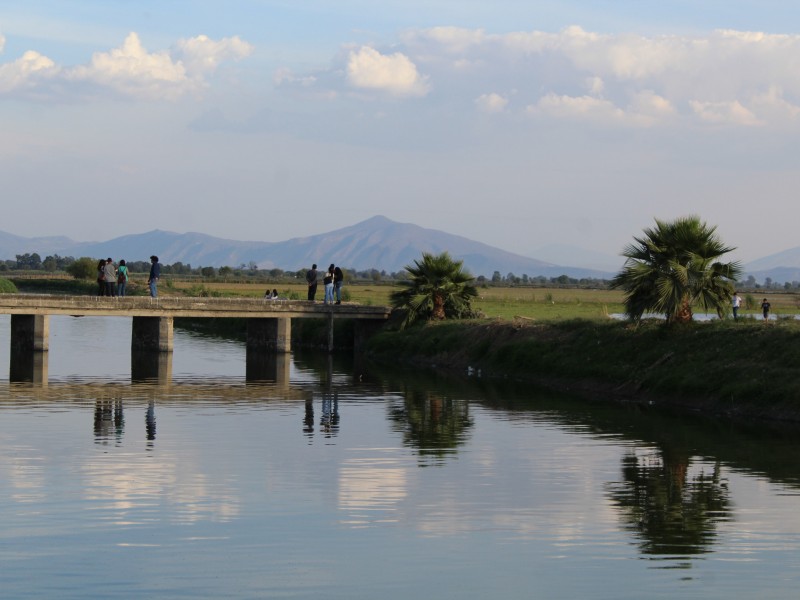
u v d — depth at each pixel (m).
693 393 40.88
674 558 19.19
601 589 17.47
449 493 24.27
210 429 33.81
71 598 16.75
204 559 18.91
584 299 116.06
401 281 70.00
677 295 45.50
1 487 24.31
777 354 40.53
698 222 46.72
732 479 26.11
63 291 149.00
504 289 176.12
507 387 47.94
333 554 19.30
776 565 18.78
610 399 43.25
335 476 26.12
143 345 65.00
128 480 25.28
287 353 66.25
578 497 23.98
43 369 54.38
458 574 18.20
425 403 41.53
